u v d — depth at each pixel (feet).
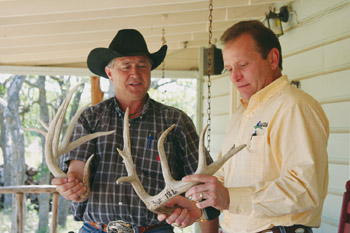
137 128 8.64
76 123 8.68
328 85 12.09
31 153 73.00
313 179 6.34
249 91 7.55
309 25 13.09
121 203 8.29
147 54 8.80
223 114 21.38
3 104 63.52
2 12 13.64
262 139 7.07
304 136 6.53
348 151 11.12
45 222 59.31
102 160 8.52
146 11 14.92
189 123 9.04
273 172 6.92
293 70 14.08
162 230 8.50
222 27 18.33
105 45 20.62
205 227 9.21
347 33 11.23
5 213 61.46
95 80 26.73
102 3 13.52
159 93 71.36
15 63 25.80
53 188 15.15
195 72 26.30
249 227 7.16
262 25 7.53
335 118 11.72
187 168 8.87
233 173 7.59
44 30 16.79
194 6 14.60
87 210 8.51
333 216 11.59
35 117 72.18
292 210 6.35
